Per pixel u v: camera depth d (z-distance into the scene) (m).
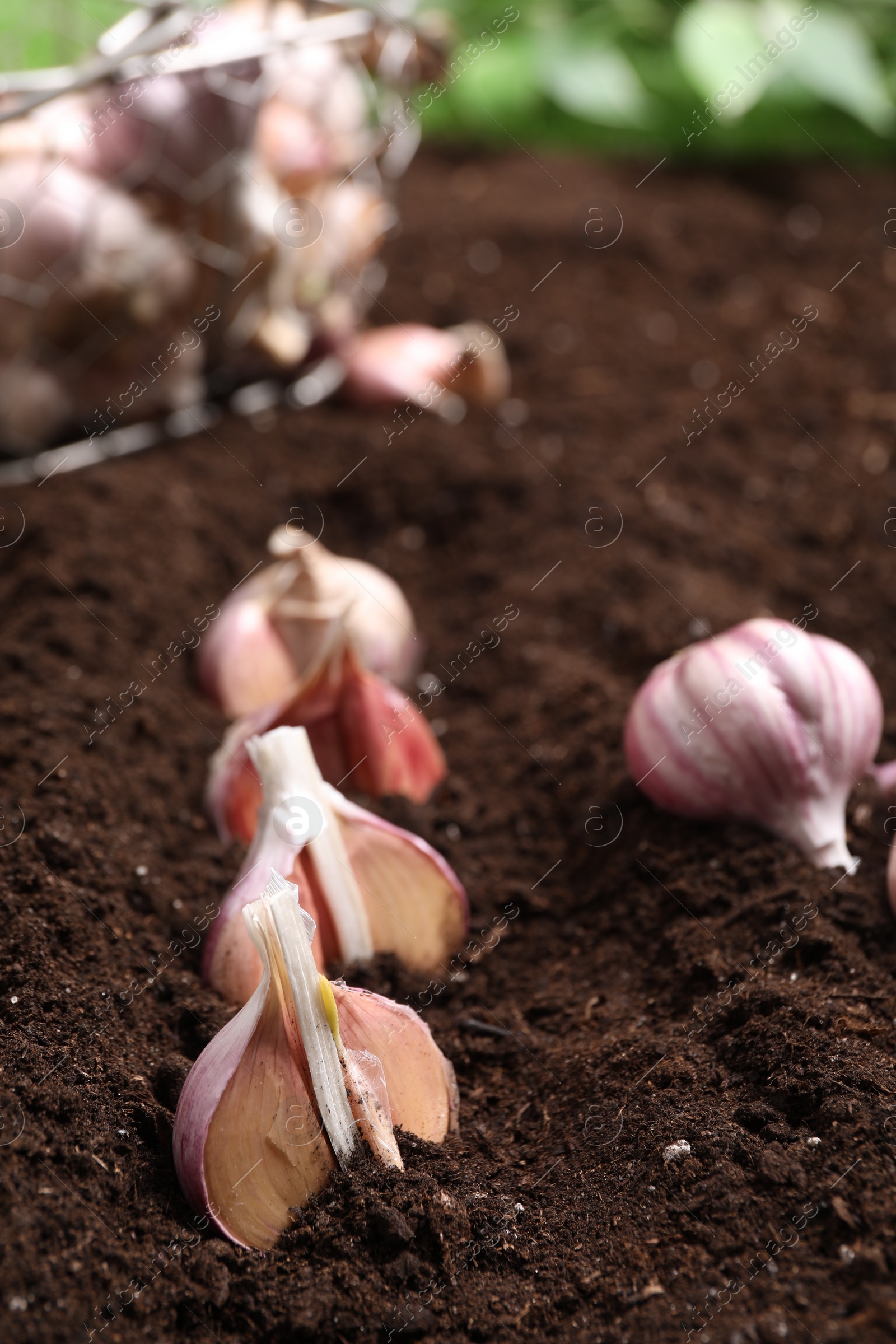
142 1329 0.47
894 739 0.58
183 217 0.64
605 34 1.12
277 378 0.77
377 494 0.70
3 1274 0.46
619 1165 0.49
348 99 0.68
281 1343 0.47
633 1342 0.46
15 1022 0.50
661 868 0.55
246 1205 0.48
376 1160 0.49
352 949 0.52
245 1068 0.48
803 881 0.53
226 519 0.66
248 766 0.55
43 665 0.59
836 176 1.08
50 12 0.77
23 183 0.62
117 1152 0.49
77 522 0.63
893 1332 0.46
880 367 0.82
